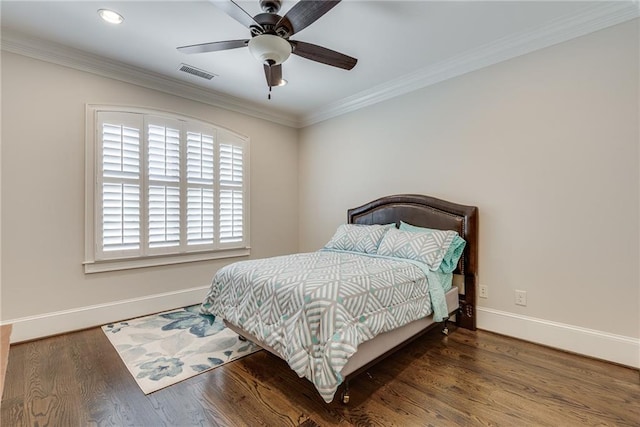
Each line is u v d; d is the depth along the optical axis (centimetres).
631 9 206
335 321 164
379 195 366
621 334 214
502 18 226
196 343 251
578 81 229
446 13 220
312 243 453
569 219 234
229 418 161
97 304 290
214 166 372
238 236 396
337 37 250
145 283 320
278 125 446
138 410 167
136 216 309
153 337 263
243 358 226
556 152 239
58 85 269
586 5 212
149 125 318
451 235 272
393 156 351
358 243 315
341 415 163
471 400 176
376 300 193
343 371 166
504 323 266
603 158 220
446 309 253
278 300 188
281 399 178
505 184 265
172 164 335
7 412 165
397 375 203
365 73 316
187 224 348
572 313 233
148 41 256
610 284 218
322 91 363
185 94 346
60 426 155
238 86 347
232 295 228
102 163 290
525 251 255
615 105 215
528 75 252
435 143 313
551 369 209
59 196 270
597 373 204
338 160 415
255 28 198
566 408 168
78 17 224
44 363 218
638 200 208
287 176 458
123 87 304
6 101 246
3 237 246
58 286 270
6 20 227
